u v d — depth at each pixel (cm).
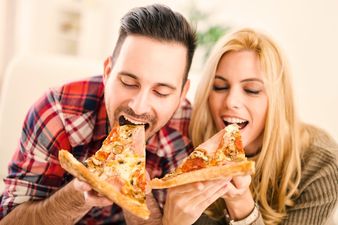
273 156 133
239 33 131
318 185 129
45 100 133
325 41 277
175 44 109
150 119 112
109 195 89
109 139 105
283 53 132
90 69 188
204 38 298
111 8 487
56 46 487
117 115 112
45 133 127
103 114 133
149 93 109
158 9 116
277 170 136
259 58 125
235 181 107
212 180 97
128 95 109
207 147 106
